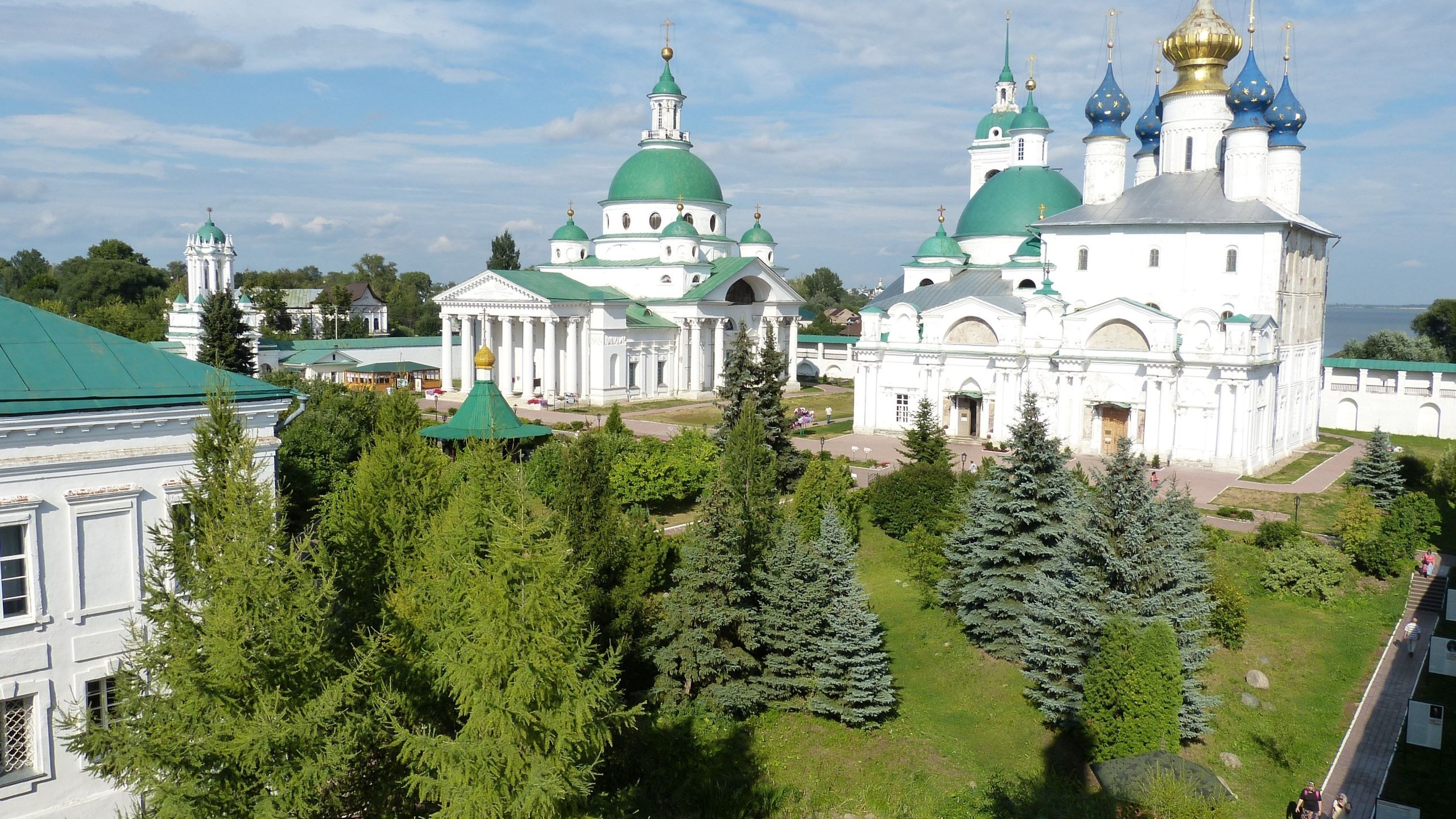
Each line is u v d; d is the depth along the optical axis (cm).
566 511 3844
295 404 3247
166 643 2002
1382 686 4012
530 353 10975
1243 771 3416
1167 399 7506
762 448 5428
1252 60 7750
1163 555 3628
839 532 3681
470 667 2073
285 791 1906
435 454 3769
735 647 3606
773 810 3033
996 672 4006
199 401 2897
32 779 2633
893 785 3186
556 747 2059
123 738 1911
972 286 10381
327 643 2106
